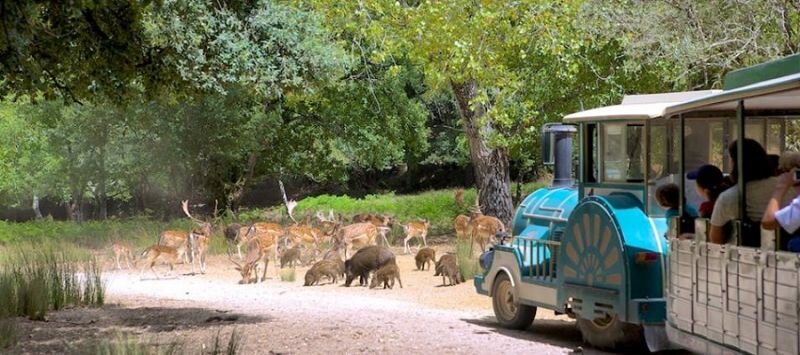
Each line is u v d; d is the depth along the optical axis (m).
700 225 8.26
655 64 20.62
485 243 21.38
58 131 34.78
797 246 6.72
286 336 11.70
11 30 10.23
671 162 10.91
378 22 23.70
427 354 10.41
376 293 18.30
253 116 33.16
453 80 23.62
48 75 13.24
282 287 19.61
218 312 14.57
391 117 34.69
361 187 57.72
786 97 7.82
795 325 6.55
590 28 21.80
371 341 11.29
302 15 15.41
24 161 37.09
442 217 34.75
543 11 21.84
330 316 14.14
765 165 7.90
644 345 11.12
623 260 10.82
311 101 33.62
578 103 23.33
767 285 6.98
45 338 11.62
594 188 11.91
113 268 23.38
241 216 36.19
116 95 13.52
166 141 32.59
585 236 11.55
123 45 12.77
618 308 10.87
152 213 37.69
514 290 13.30
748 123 9.91
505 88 22.80
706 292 8.12
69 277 16.09
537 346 11.42
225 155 32.62
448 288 18.72
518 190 40.69
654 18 20.41
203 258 22.78
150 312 14.59
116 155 34.44
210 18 13.87
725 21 19.38
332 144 37.47
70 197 41.47
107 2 11.62
